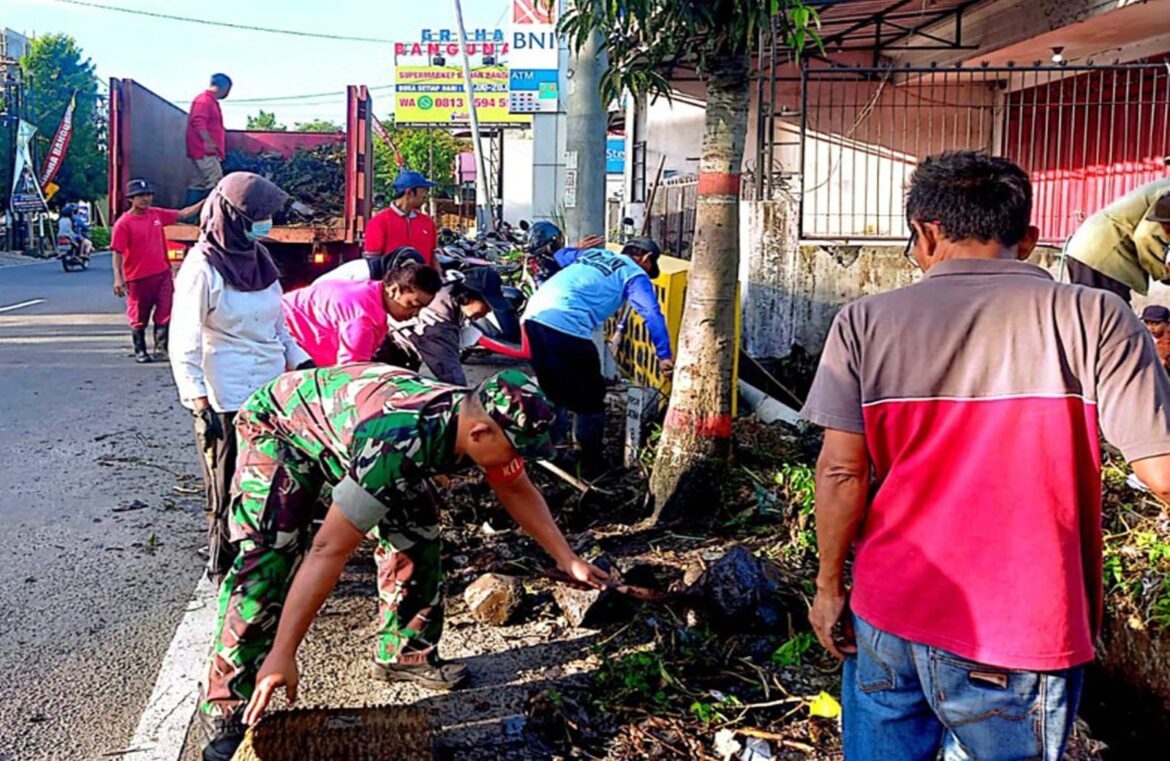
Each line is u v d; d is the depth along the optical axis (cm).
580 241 902
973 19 1182
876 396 242
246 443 355
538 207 2445
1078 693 237
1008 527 231
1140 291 641
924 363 238
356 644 445
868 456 250
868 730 254
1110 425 227
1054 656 228
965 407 235
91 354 1184
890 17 1186
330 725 338
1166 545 463
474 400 298
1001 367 234
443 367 633
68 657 435
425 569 399
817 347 946
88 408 888
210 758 351
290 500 350
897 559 242
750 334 950
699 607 443
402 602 400
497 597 456
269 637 355
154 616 477
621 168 2738
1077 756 355
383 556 399
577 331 648
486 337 928
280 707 390
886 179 1291
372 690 405
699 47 552
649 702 392
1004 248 248
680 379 570
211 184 1235
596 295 655
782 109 1284
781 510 569
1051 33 1025
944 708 238
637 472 658
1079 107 1178
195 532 590
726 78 547
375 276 636
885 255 933
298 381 347
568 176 976
